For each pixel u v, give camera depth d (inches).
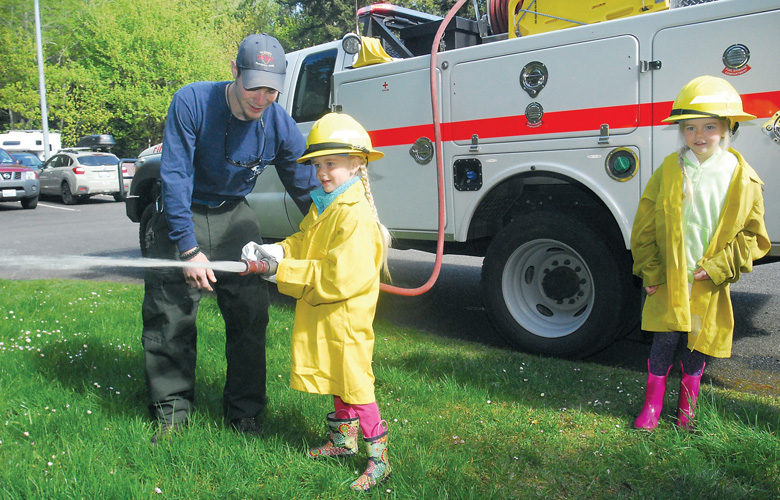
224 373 157.2
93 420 126.3
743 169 119.0
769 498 102.9
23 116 1346.0
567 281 185.2
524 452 119.1
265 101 112.5
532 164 176.9
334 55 231.5
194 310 123.0
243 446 117.6
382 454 107.3
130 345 179.5
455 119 189.6
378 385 153.6
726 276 119.1
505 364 167.0
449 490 104.7
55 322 201.9
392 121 203.2
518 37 189.0
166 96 1305.4
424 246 216.5
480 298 263.0
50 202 803.4
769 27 142.7
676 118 119.0
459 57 186.7
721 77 148.9
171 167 114.3
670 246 122.0
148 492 101.4
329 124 105.3
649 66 157.2
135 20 1307.8
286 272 103.3
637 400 143.4
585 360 185.8
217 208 126.0
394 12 237.9
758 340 198.8
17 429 123.0
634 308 177.5
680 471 111.3
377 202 209.9
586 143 168.1
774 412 132.5
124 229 512.7
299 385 106.7
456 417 134.5
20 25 1299.2
